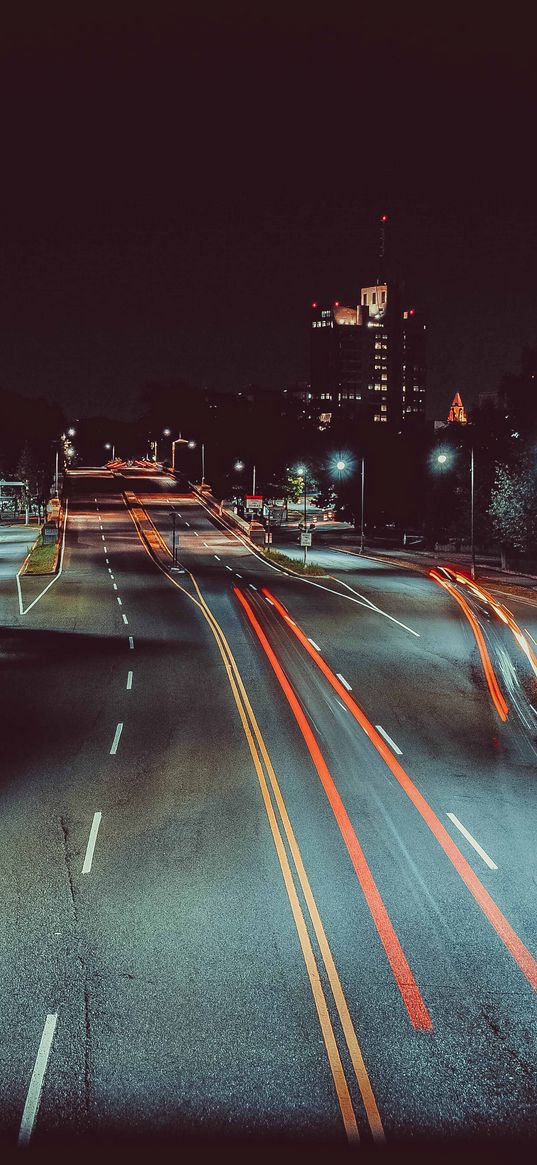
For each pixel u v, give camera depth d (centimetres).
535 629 4003
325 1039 982
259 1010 1034
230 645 3500
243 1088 906
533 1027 1007
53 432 17075
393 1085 912
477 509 8094
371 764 2033
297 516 13625
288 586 5412
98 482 14125
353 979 1101
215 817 1677
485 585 5600
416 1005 1047
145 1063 941
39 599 4738
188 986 1082
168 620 4097
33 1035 987
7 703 2567
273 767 1997
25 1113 873
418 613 4406
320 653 3359
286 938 1201
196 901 1312
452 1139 846
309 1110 880
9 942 1188
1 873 1415
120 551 7325
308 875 1411
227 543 8088
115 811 1706
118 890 1349
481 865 1464
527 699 2702
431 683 2889
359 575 6125
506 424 7900
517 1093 902
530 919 1269
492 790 1867
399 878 1405
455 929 1234
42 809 1716
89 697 2647
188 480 14375
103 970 1118
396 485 10825
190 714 2456
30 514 11350
